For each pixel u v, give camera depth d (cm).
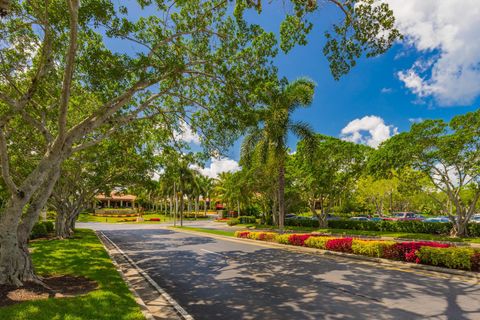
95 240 2122
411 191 2641
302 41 920
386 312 614
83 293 717
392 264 1148
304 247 1636
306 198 3419
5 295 676
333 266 1127
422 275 953
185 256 1474
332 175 3042
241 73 1077
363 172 2872
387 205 5959
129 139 1534
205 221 6266
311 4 771
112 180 2552
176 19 1047
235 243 2039
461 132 2078
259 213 6894
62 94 761
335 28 864
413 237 2206
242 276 985
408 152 2197
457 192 2336
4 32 862
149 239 2445
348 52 895
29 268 791
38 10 823
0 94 745
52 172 841
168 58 939
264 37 1033
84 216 7006
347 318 584
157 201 9356
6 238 753
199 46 1095
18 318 520
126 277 1002
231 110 1125
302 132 1917
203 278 974
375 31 846
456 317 581
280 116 1853
